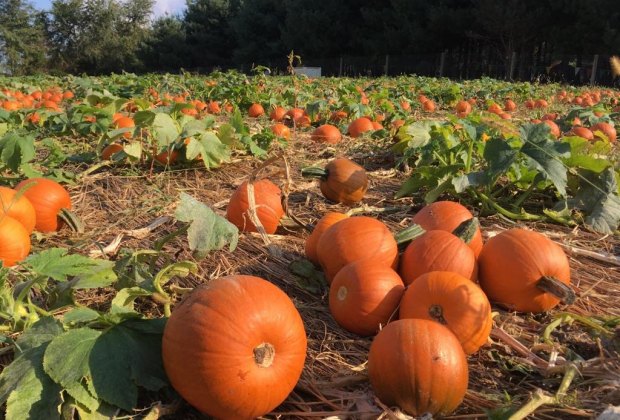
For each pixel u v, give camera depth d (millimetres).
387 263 1380
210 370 922
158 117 2709
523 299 1328
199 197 2402
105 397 919
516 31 15195
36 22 28203
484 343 1203
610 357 1192
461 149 2373
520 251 1333
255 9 21734
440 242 1344
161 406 974
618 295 1499
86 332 978
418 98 6379
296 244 1784
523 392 1093
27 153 2342
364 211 2162
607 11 13648
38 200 1860
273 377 952
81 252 1755
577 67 14406
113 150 2879
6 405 945
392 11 17734
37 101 5918
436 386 964
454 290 1139
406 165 2818
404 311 1179
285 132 3564
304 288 1463
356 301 1229
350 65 18422
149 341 1021
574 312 1394
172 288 1341
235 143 2965
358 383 1101
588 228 1941
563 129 4078
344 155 3197
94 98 4004
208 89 6398
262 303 965
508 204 2182
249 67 21938
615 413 901
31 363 945
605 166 2018
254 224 1716
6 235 1530
